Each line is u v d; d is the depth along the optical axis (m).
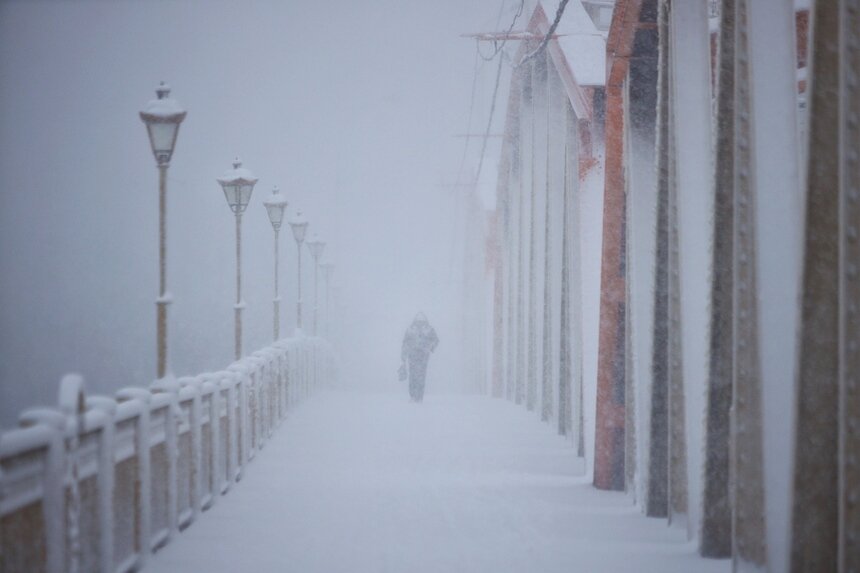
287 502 39.66
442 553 29.97
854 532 22.14
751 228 29.86
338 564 28.08
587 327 53.66
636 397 43.12
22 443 18.44
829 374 24.06
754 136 27.56
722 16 32.41
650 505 39.38
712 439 32.28
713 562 30.89
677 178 37.59
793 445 24.31
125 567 26.12
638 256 43.81
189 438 34.84
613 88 46.81
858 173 22.23
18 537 18.62
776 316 27.11
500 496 42.78
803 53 43.47
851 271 22.27
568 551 31.25
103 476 23.92
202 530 33.47
